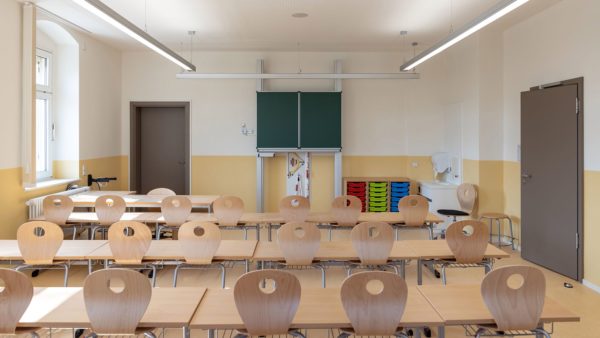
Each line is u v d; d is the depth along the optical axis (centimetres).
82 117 708
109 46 806
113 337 354
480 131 709
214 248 369
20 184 556
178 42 777
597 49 487
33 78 554
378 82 870
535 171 589
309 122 838
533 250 595
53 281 505
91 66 739
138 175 887
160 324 236
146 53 862
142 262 376
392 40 759
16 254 382
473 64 725
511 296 241
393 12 597
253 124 868
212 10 588
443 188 771
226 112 866
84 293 235
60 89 694
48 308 254
